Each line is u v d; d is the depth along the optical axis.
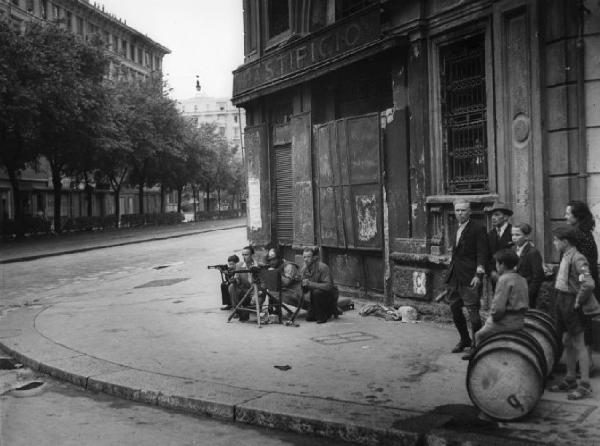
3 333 9.49
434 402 5.52
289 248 13.76
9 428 5.50
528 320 5.75
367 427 4.97
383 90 10.98
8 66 28.16
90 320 10.40
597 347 6.94
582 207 5.93
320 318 9.45
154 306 11.76
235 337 8.59
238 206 94.00
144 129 43.34
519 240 6.63
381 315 9.68
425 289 9.39
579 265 5.44
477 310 7.18
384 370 6.63
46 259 24.89
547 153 7.55
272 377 6.51
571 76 7.28
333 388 6.05
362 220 10.82
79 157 37.22
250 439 5.16
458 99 9.20
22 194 48.47
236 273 10.10
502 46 8.04
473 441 4.58
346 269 11.65
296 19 12.89
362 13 10.47
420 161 9.51
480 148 8.79
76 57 32.81
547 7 7.47
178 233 40.75
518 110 7.87
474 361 5.05
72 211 57.03
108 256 25.70
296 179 12.73
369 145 10.56
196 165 56.47
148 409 6.03
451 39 9.01
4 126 30.83
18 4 48.62
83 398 6.43
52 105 30.28
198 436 5.25
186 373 6.80
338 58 10.94
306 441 5.10
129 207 70.69
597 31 7.15
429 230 9.46
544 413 5.13
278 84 12.98
